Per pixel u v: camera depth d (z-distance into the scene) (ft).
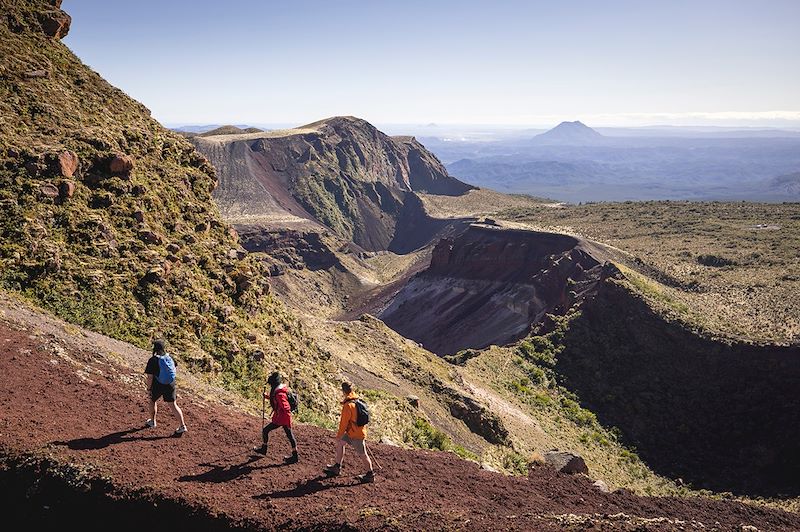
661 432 184.14
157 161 100.37
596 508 45.91
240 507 33.68
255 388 70.64
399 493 39.58
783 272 281.74
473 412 136.26
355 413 40.16
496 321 361.71
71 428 38.91
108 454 36.70
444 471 46.88
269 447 44.01
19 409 39.11
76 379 45.98
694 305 252.62
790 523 51.62
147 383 41.98
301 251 643.04
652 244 387.96
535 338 236.63
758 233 387.34
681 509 50.65
